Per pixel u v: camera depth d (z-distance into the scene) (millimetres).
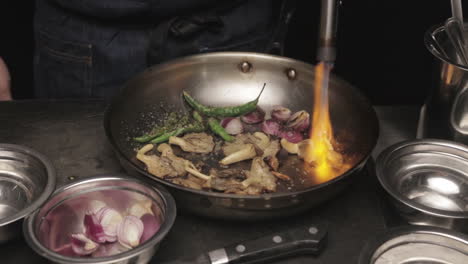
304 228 869
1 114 1049
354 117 1037
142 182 869
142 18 1152
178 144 1016
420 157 960
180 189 855
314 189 862
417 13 1545
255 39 1218
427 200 929
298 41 1665
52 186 862
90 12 1137
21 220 828
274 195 852
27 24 1724
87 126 1039
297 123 1046
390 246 843
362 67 1646
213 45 1180
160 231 810
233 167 989
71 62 1194
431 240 845
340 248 884
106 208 868
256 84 1116
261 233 899
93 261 776
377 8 1571
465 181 943
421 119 1026
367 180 969
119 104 1039
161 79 1088
